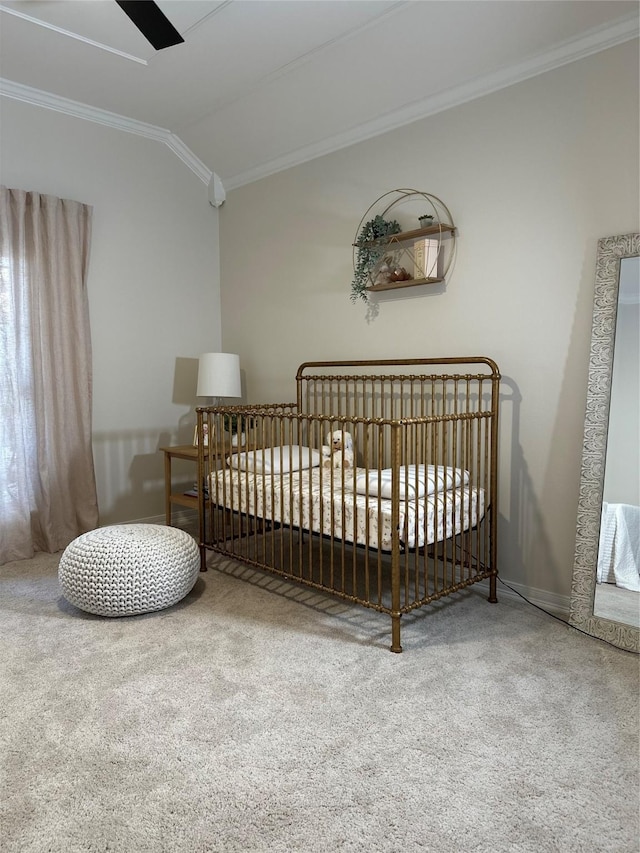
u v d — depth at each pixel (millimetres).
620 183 2381
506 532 2816
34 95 3354
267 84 3264
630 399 2295
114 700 1893
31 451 3400
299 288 3801
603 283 2369
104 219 3760
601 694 1928
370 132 3281
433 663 2137
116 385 3891
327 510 2492
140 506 4059
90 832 1345
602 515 2352
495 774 1539
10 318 3230
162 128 3924
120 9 2629
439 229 2898
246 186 4133
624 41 2328
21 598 2766
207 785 1499
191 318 4281
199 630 2416
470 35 2572
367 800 1445
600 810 1414
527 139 2643
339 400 3523
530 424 2705
